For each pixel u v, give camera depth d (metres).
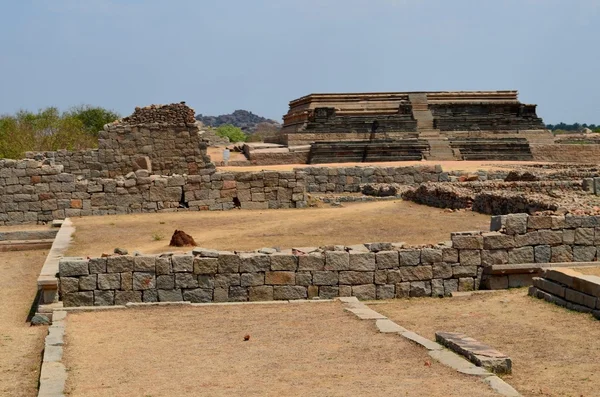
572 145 63.06
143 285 17.22
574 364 11.27
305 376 10.70
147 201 33.09
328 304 16.55
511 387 9.92
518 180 35.69
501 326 13.76
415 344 12.34
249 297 17.44
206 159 40.41
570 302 14.85
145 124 40.22
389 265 17.73
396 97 68.81
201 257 17.38
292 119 70.12
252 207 33.47
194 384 10.48
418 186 35.47
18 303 19.09
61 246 22.50
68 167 40.38
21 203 32.72
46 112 67.38
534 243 18.28
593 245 18.47
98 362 11.81
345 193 39.25
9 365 12.52
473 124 67.00
